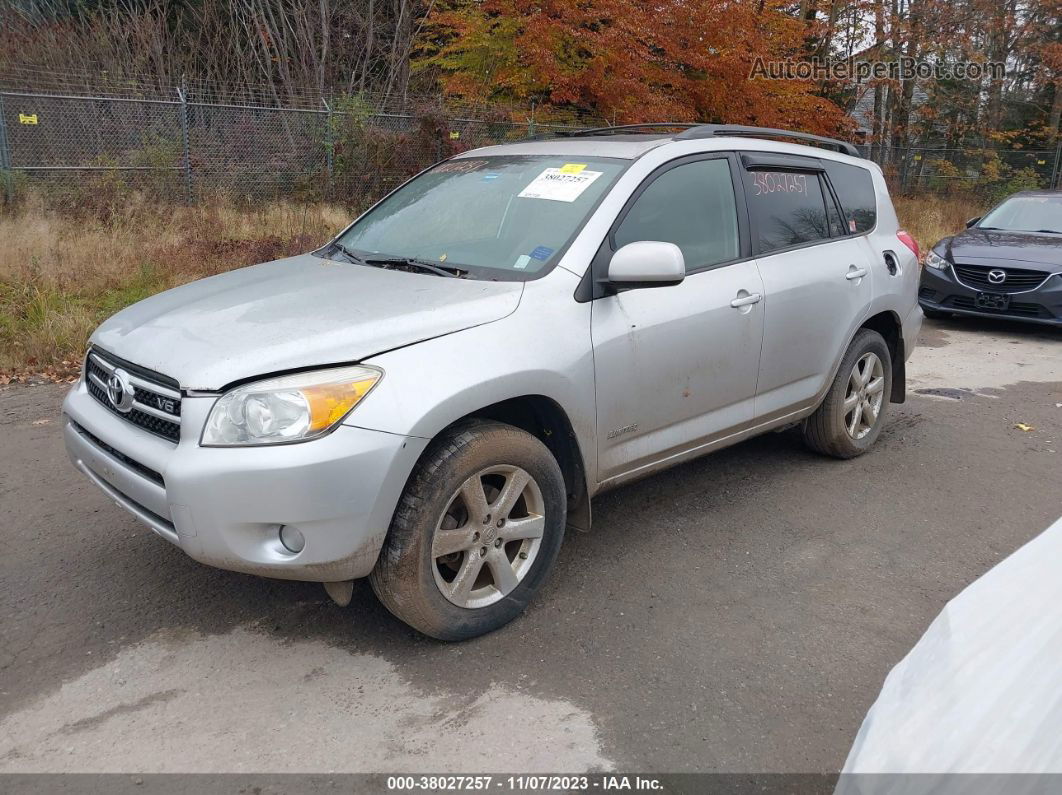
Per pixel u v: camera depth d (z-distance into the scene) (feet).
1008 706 5.28
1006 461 17.35
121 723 8.84
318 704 9.19
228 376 9.00
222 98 57.11
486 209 12.78
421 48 62.75
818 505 14.82
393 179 47.06
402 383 9.29
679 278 10.84
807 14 68.69
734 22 47.06
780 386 14.48
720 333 12.84
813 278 14.64
